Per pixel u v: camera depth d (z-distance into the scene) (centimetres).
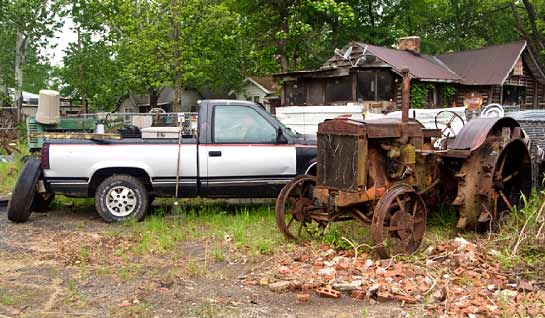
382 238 554
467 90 2164
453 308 432
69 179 770
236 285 496
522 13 2880
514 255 560
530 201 680
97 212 825
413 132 613
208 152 779
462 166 657
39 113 1292
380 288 469
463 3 3100
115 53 2572
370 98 1886
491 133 679
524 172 716
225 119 793
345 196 583
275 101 2777
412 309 434
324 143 604
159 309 436
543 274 514
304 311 434
